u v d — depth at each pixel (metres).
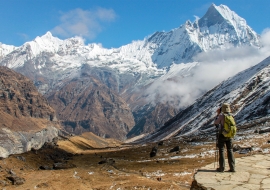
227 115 15.02
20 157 67.38
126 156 106.38
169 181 41.88
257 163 16.23
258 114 153.88
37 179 49.25
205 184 12.91
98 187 42.44
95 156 117.19
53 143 146.88
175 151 95.50
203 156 68.69
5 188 41.22
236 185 12.56
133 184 41.12
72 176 53.59
